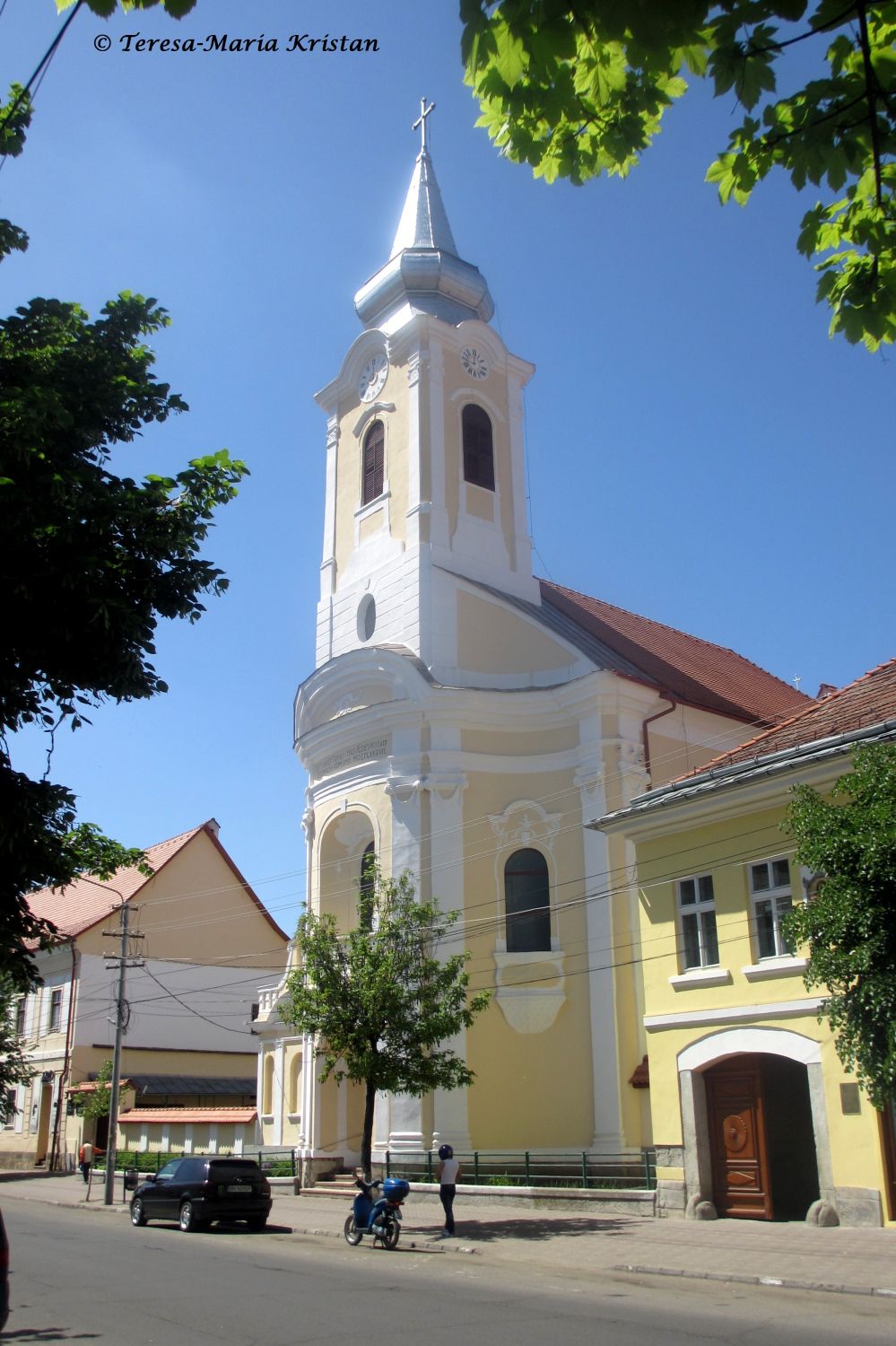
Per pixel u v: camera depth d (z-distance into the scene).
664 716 32.66
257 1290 14.45
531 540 37.53
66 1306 13.27
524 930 30.66
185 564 10.32
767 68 5.48
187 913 49.22
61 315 10.97
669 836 22.34
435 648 33.41
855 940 13.20
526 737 32.12
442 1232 20.45
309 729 36.00
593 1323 12.00
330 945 24.86
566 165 6.56
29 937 10.65
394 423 36.94
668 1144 21.44
